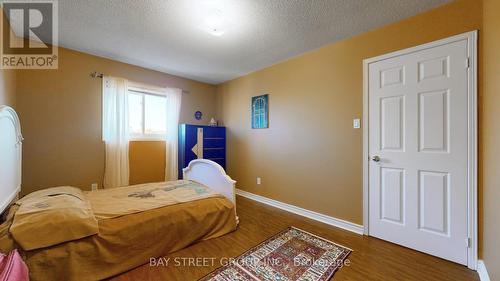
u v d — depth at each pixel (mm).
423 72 1953
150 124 3635
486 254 1582
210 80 4250
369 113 2303
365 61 2330
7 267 1008
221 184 2559
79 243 1492
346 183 2498
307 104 2902
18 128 2027
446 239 1842
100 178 3074
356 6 1881
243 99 3936
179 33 2381
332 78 2625
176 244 1974
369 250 2006
